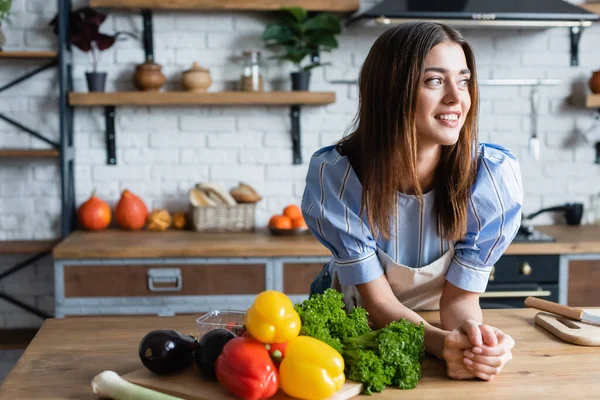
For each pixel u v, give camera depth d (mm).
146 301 3145
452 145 1635
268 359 1249
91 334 1633
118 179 3654
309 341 1268
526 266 3184
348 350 1349
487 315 1806
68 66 3496
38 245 3449
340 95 3684
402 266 1744
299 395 1240
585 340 1566
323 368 1228
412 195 1685
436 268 1763
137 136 3646
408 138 1508
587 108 3779
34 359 1473
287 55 3520
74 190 3631
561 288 3227
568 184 3818
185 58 3617
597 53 3770
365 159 1599
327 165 1705
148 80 3439
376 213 1625
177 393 1288
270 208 3717
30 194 3639
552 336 1637
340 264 1734
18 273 3650
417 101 1488
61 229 3588
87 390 1318
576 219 3725
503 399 1271
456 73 1488
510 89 3746
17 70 3553
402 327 1368
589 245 3209
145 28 3557
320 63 3658
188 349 1367
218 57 3629
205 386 1307
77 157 3627
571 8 3176
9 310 3670
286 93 3428
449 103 1486
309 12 3580
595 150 3809
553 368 1429
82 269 3113
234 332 1402
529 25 3191
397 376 1329
